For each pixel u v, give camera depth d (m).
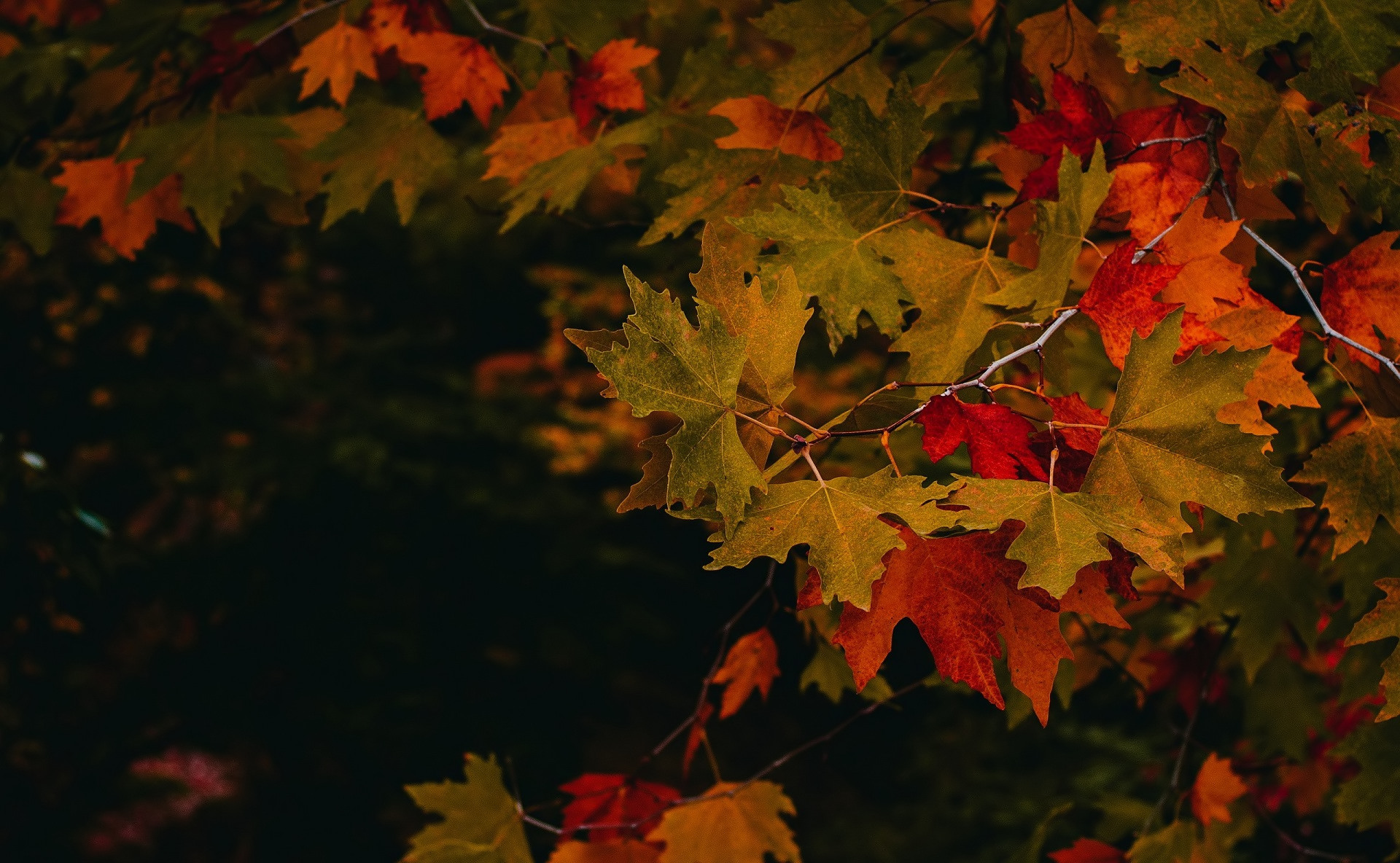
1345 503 1.89
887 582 1.75
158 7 2.74
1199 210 1.84
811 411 6.61
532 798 8.48
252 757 8.93
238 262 8.96
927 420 1.77
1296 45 2.04
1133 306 1.79
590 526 9.34
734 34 3.46
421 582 8.82
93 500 7.85
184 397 7.96
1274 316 1.81
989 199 2.51
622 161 2.60
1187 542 3.01
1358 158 1.87
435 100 2.48
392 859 8.38
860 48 2.09
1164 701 3.85
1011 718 2.45
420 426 9.20
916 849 8.59
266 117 2.57
